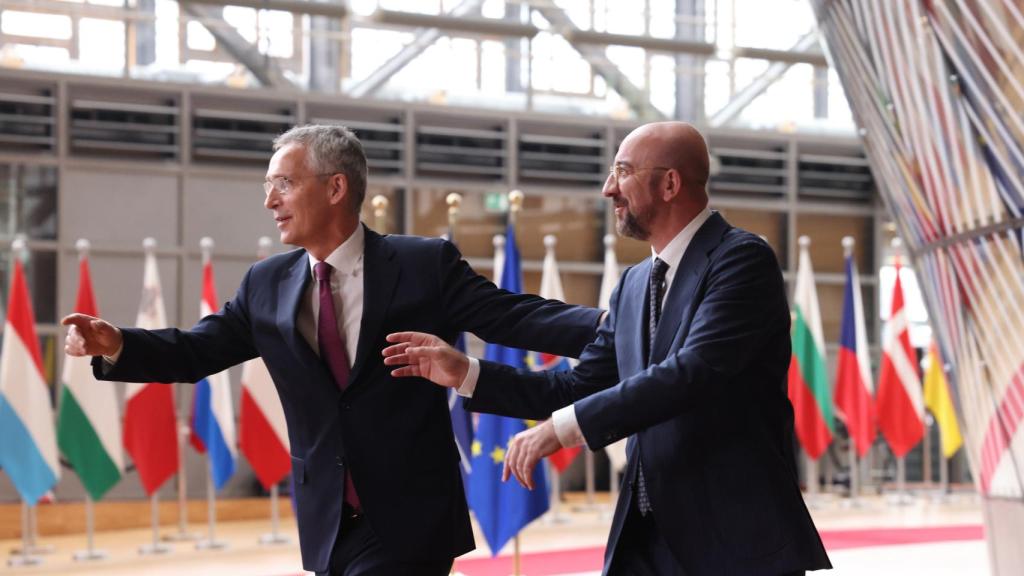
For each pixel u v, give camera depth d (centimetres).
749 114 1463
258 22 1270
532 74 1380
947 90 411
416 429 315
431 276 324
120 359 316
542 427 271
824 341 1481
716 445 283
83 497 1157
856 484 1312
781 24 1451
